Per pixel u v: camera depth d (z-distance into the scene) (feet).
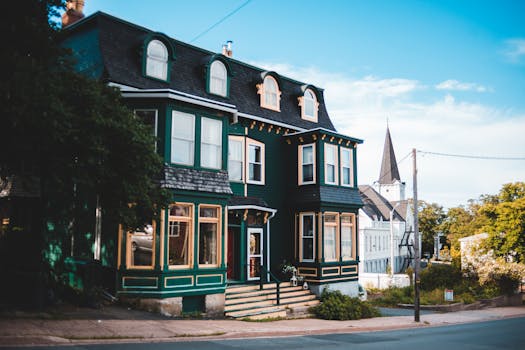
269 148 75.10
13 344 31.40
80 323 39.22
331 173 76.43
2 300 44.04
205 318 53.01
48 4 38.29
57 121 31.86
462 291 109.91
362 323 61.05
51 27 38.04
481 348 43.52
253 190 71.56
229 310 56.90
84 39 60.18
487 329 61.57
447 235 285.64
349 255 79.00
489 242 115.85
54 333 34.58
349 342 43.73
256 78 74.95
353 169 80.43
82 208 54.95
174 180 51.78
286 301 65.51
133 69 57.93
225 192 56.80
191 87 63.72
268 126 74.43
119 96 40.70
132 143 38.52
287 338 44.62
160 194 44.09
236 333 42.93
